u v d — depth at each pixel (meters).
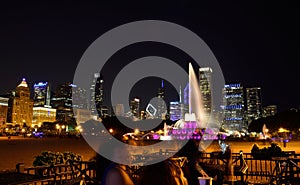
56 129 171.00
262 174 11.98
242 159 11.25
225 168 10.07
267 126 122.94
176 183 4.78
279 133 104.88
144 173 4.82
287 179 8.91
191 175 6.71
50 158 11.56
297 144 57.53
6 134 168.12
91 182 8.22
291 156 17.31
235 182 10.73
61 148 40.88
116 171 4.36
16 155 29.14
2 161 23.41
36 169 9.17
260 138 87.25
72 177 9.44
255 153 18.03
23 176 7.08
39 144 54.19
